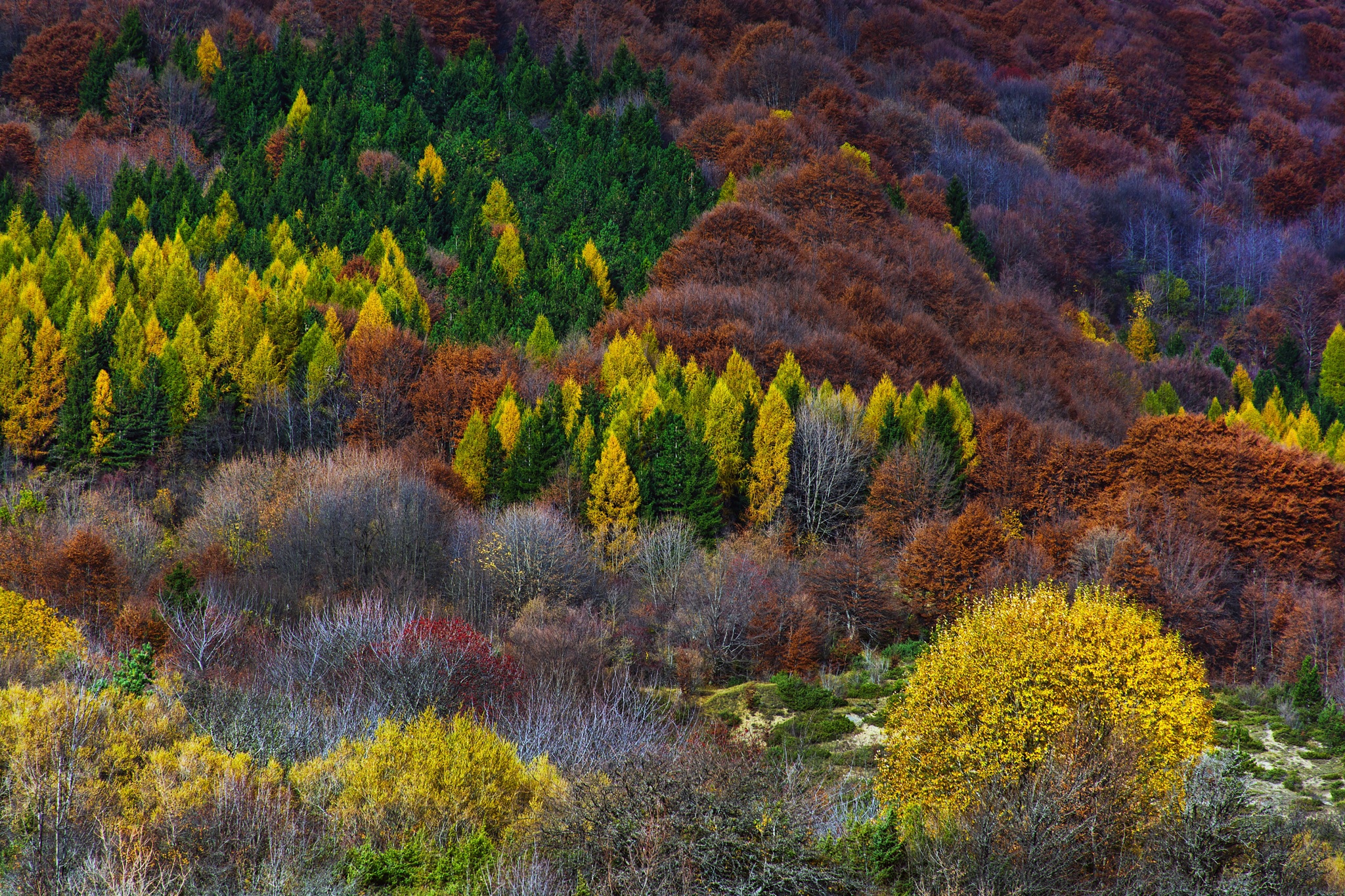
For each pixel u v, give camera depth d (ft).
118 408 210.79
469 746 74.90
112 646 120.26
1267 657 172.04
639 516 197.16
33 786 61.46
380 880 62.80
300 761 79.66
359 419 221.66
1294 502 194.39
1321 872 71.61
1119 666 84.23
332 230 300.20
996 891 66.23
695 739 109.29
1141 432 217.15
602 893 60.85
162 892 55.67
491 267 291.58
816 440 215.31
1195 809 72.02
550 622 144.25
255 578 155.12
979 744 80.59
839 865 65.82
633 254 323.37
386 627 122.31
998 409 241.55
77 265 257.55
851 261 334.03
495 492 204.85
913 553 174.09
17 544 149.79
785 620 158.81
